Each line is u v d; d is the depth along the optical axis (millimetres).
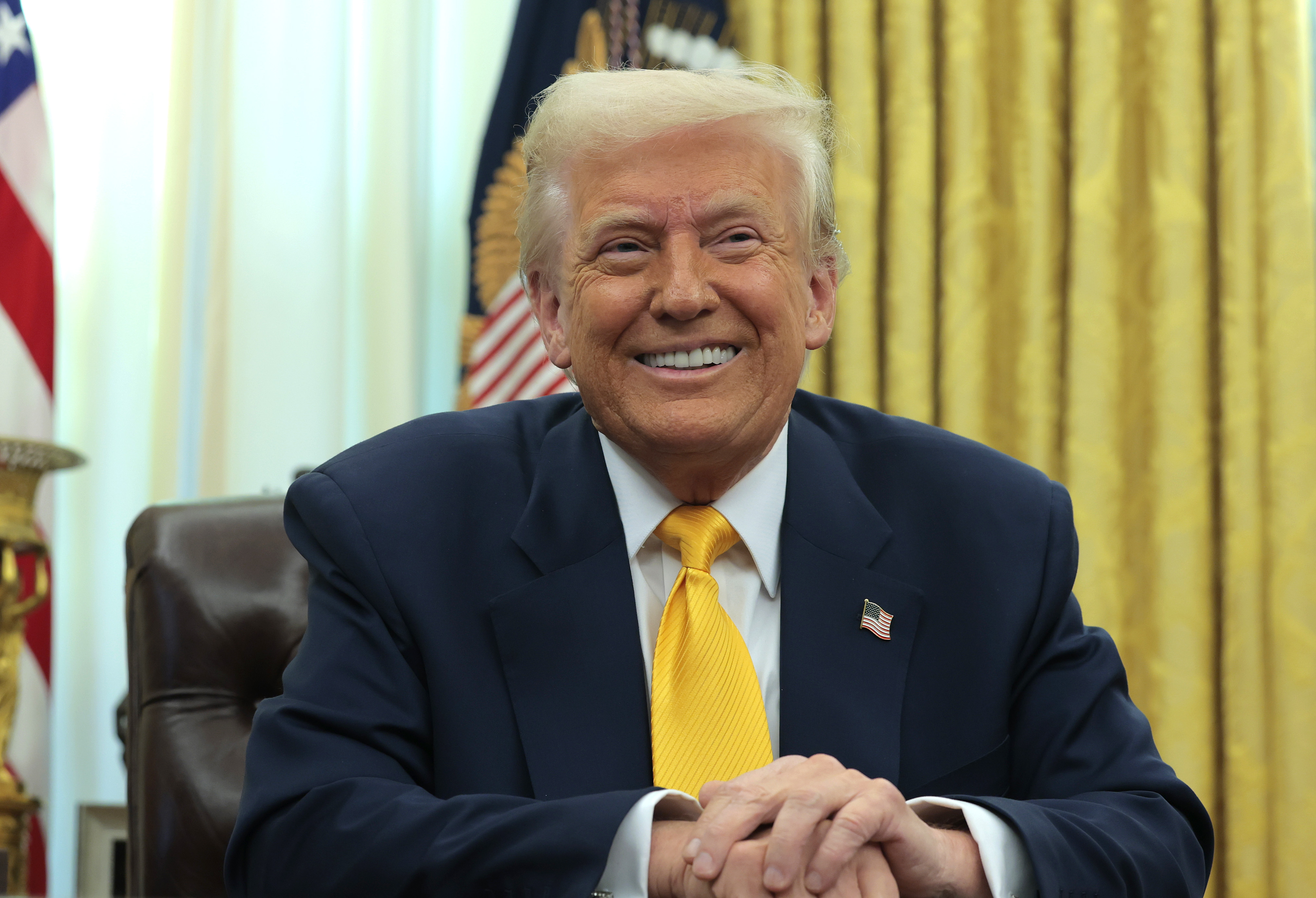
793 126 1214
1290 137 2861
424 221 3117
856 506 1260
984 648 1198
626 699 1145
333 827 1015
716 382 1163
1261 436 2824
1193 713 2756
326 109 3033
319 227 3000
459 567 1194
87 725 2916
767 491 1246
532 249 1280
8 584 2330
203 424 2953
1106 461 2842
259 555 1509
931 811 1026
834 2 2963
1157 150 2906
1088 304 2871
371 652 1146
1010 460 1334
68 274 3031
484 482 1251
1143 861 1031
